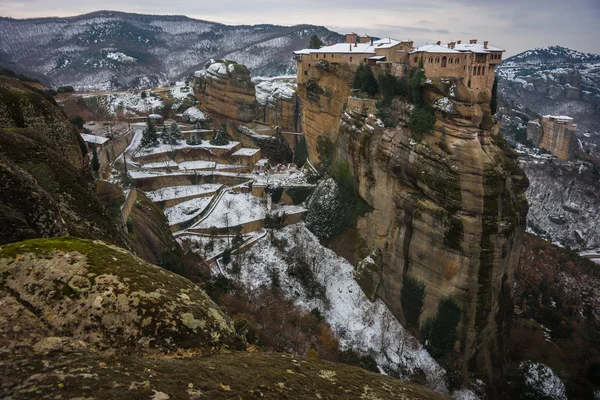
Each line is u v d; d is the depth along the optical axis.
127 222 50.22
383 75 67.12
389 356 57.09
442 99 55.47
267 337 46.12
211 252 68.69
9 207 14.76
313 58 88.38
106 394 8.20
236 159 96.25
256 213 80.06
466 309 53.47
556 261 95.50
